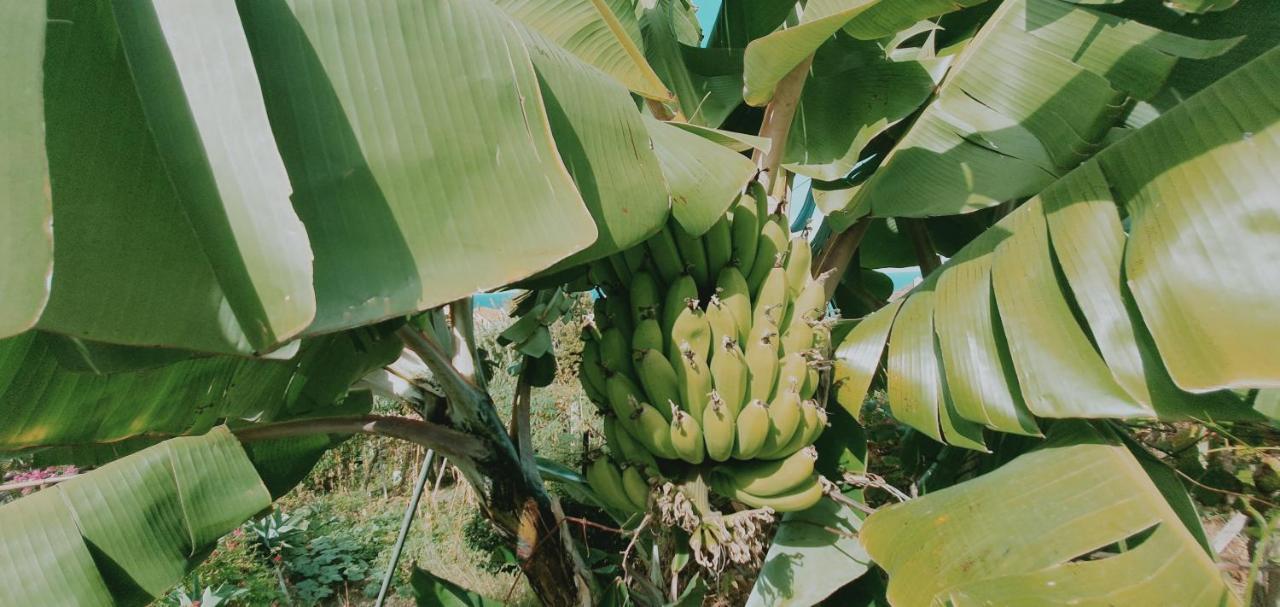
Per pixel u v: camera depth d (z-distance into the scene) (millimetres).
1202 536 1610
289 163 995
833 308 3838
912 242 3432
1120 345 1430
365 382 2545
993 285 1733
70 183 778
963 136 2318
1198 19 2070
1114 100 1950
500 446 2516
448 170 1050
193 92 861
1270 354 1115
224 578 5508
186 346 795
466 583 5414
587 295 5648
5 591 1539
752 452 1782
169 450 1834
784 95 2273
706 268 2059
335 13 1049
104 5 859
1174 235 1322
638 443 1931
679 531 2113
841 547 2008
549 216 1076
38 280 629
